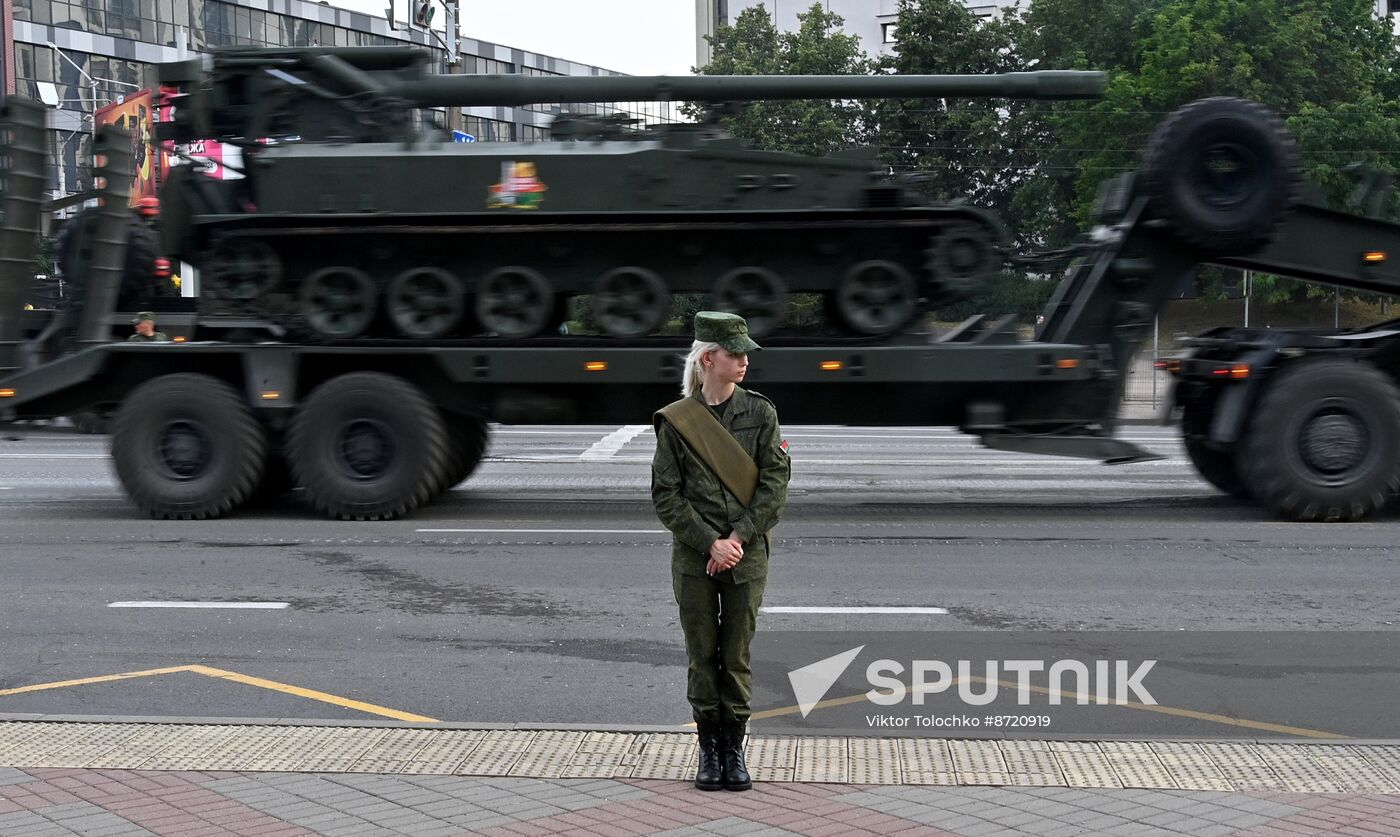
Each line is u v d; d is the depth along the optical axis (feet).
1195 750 25.30
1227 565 46.78
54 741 25.89
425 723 27.35
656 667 33.04
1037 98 62.39
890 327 60.34
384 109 62.03
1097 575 44.91
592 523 57.16
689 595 22.59
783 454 22.77
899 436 107.24
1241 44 185.57
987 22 230.89
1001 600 40.83
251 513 60.44
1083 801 21.91
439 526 56.18
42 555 49.16
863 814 21.24
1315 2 198.18
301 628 37.32
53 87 228.63
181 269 73.72
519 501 64.75
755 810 21.44
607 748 25.40
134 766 24.12
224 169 63.31
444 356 59.00
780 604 40.19
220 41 258.37
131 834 20.17
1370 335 59.47
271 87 61.93
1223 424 57.82
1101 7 216.54
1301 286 183.62
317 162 60.29
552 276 61.46
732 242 60.85
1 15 220.23
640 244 60.90
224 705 29.78
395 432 57.77
